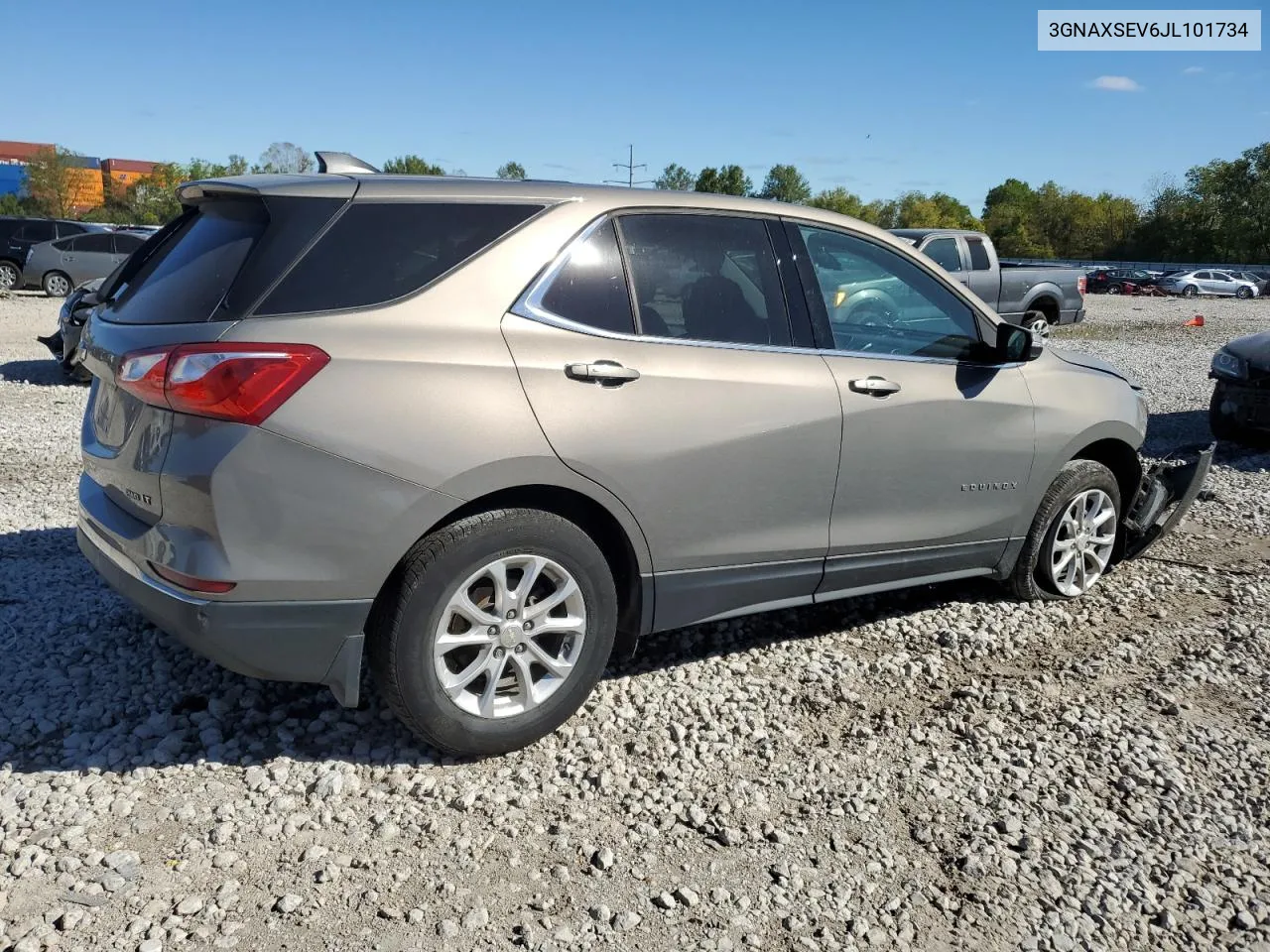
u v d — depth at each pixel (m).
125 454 3.09
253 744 3.33
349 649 3.02
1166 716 3.81
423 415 2.99
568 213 3.40
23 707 3.48
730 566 3.74
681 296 3.61
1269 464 8.38
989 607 4.85
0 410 9.20
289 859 2.77
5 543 5.19
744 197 3.91
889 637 4.48
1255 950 2.59
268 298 2.93
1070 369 4.83
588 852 2.87
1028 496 4.62
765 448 3.67
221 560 2.84
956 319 4.41
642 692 3.84
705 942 2.53
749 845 2.93
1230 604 5.01
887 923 2.63
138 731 3.35
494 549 3.14
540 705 3.34
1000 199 116.00
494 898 2.66
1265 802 3.24
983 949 2.56
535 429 3.16
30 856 2.70
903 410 4.05
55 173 86.56
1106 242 88.12
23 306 19.81
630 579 3.58
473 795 3.09
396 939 2.49
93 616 4.27
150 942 2.41
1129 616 4.82
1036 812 3.14
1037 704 3.88
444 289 3.13
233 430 2.82
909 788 3.26
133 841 2.81
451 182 3.31
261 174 3.36
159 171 92.88
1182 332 22.23
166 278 3.23
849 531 4.02
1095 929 2.64
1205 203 78.94
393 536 2.98
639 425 3.38
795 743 3.52
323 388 2.88
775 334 3.80
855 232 4.17
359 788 3.12
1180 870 2.89
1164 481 5.54
